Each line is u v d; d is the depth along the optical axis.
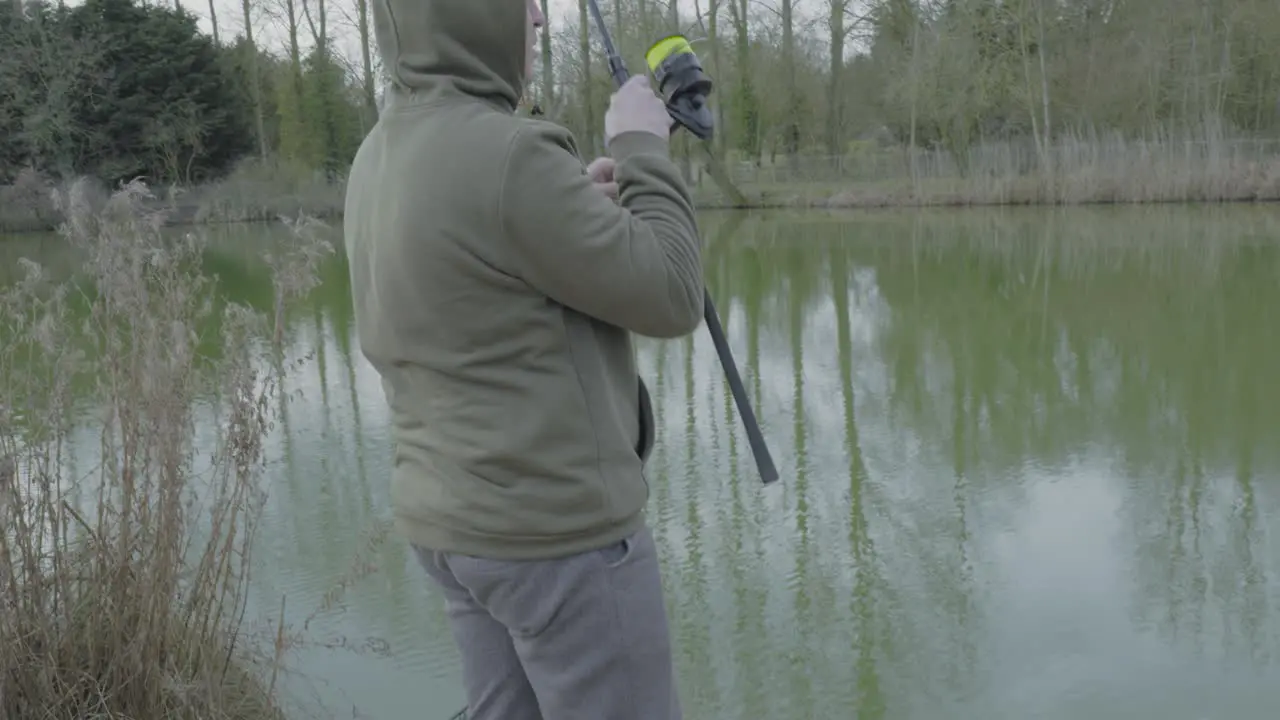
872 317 7.57
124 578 2.12
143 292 2.18
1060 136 19.47
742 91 23.12
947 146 20.55
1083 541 3.42
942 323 7.28
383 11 1.29
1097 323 7.12
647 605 1.29
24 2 21.50
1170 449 4.33
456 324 1.21
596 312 1.22
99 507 2.17
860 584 3.12
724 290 9.07
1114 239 12.34
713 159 21.19
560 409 1.22
